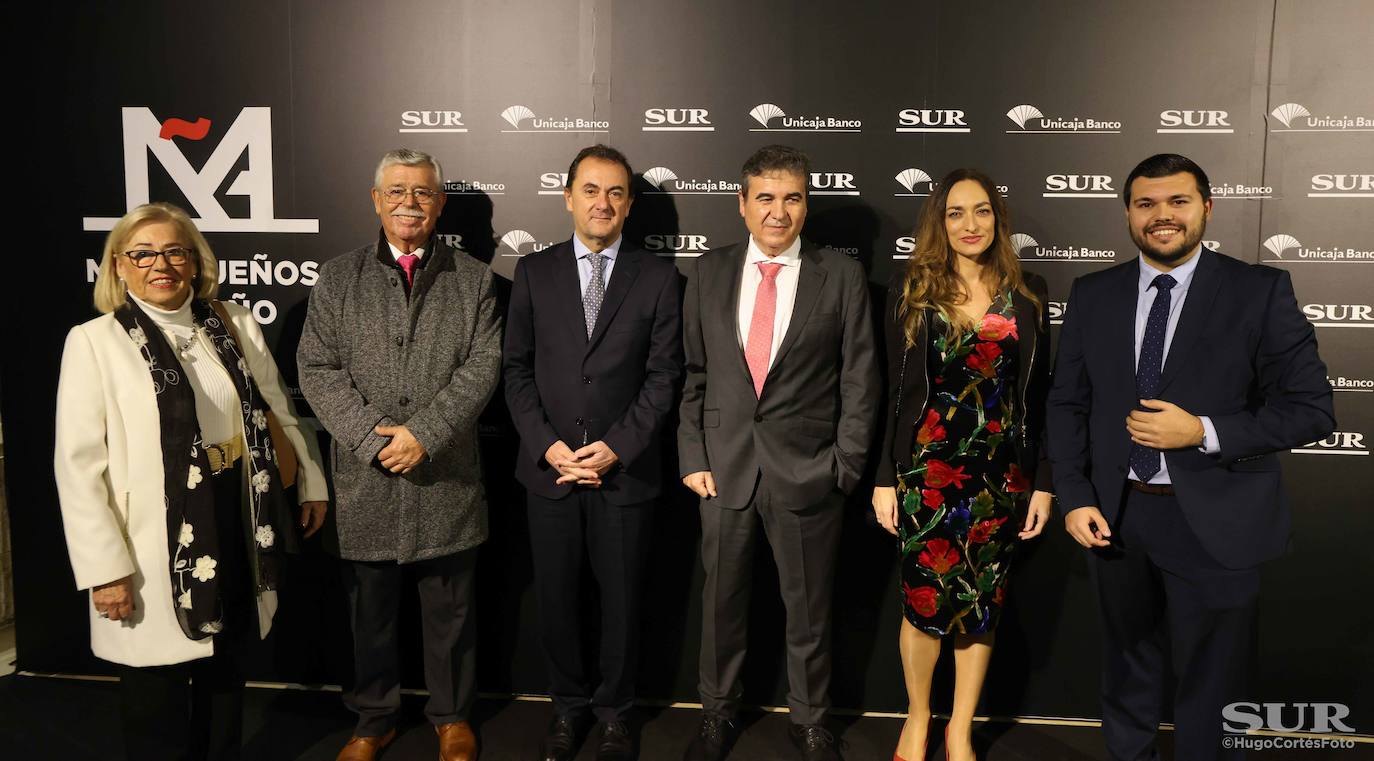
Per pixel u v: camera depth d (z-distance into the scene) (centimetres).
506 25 284
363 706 257
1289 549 212
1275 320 205
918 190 278
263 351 243
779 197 237
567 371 248
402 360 244
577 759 258
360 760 254
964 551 234
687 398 252
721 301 249
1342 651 277
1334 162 267
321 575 301
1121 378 220
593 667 299
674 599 294
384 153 290
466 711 265
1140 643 231
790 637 255
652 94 282
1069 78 271
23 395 306
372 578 249
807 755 252
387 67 288
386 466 237
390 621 255
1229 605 212
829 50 277
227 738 230
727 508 246
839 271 246
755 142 280
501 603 298
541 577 254
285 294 297
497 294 285
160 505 211
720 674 256
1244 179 270
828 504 247
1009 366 231
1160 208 209
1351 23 263
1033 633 285
